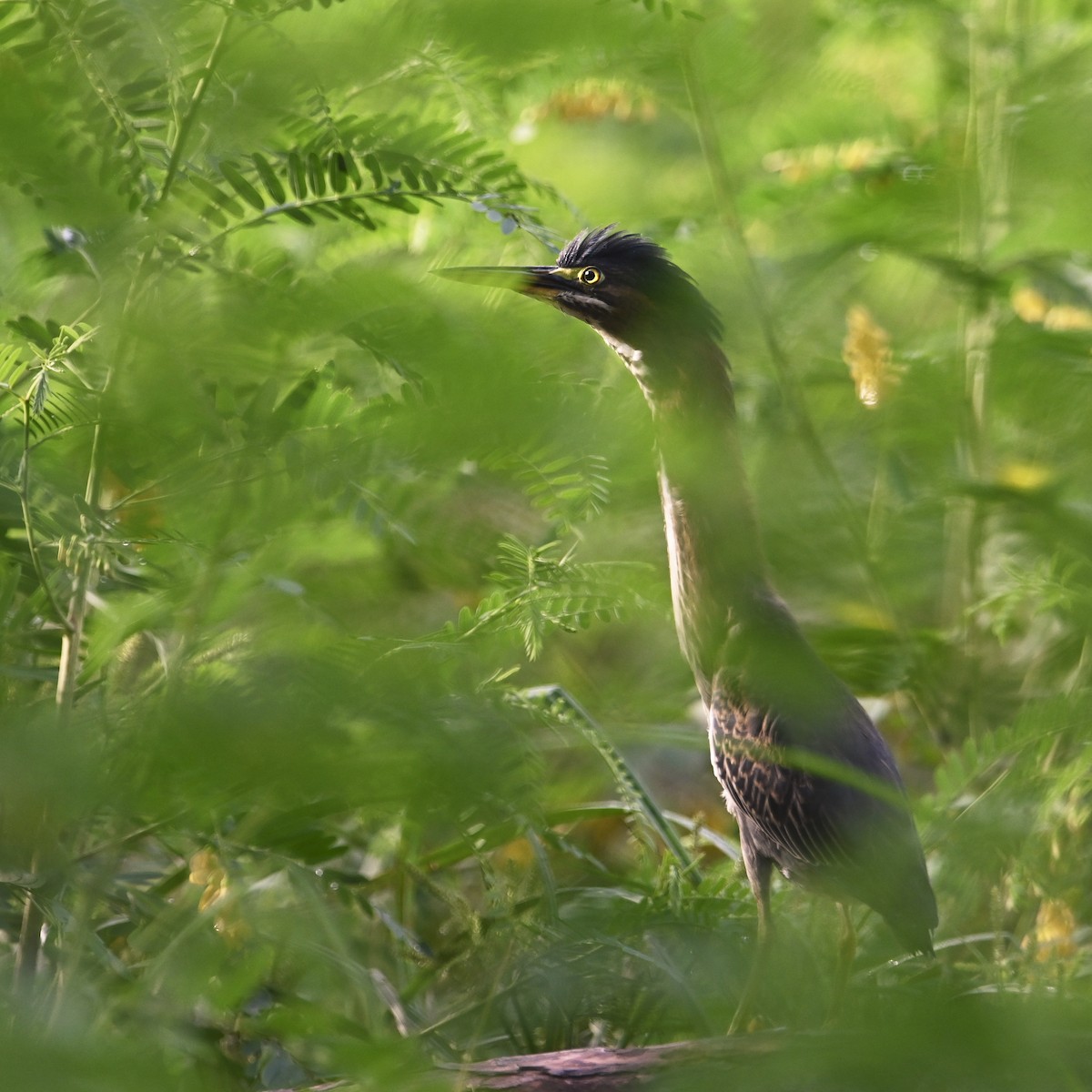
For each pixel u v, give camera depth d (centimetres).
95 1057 256
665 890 764
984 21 1025
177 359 435
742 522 772
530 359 452
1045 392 642
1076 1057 283
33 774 291
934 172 916
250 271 510
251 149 556
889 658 905
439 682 371
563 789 944
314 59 506
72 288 712
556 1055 600
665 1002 683
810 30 952
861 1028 294
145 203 514
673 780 1153
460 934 784
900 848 725
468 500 618
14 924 684
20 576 627
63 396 518
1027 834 552
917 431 686
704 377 859
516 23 472
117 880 726
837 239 907
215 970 490
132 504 545
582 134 1261
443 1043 691
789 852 768
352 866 901
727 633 784
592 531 704
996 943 766
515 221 563
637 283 873
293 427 454
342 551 662
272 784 309
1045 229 901
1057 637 1033
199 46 537
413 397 416
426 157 548
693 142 1293
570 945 689
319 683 327
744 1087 294
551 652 925
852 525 712
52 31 473
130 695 528
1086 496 671
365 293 428
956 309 1002
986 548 1009
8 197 655
